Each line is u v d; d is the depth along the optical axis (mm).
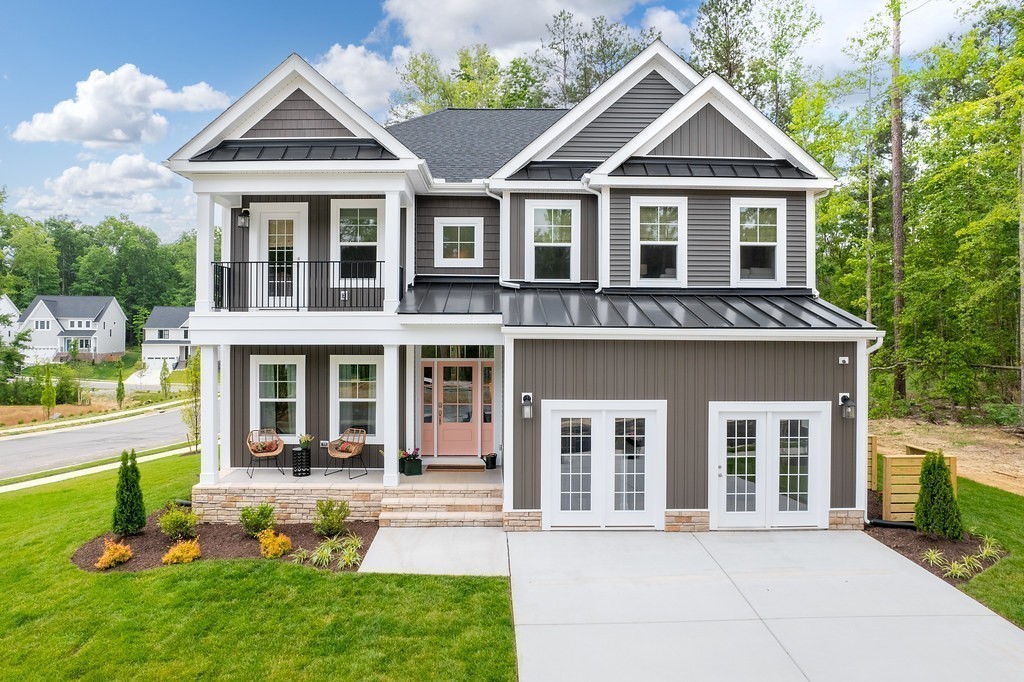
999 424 19562
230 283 11797
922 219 20719
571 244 12945
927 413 20547
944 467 9594
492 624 7027
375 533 10016
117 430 28438
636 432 10344
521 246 12883
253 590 7773
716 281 12438
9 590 7992
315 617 7148
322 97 11680
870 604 7602
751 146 12688
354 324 10969
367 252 12758
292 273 12742
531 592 7891
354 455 11703
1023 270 17016
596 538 9898
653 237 12453
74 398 39719
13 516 11883
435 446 13000
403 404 12609
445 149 14812
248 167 10828
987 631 6953
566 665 6270
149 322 66312
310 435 12555
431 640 6695
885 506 10453
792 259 12438
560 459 10297
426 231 13312
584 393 10234
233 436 12656
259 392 12648
